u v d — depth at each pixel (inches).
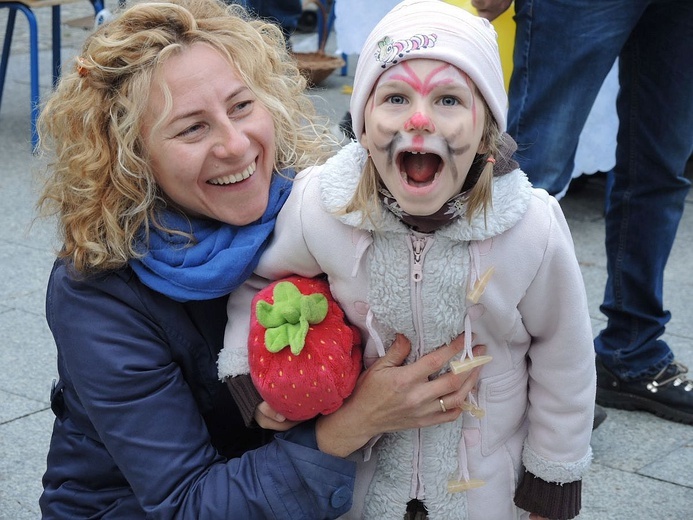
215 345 69.2
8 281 151.7
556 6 97.4
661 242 113.9
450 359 62.9
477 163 58.4
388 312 62.1
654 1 103.1
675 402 116.1
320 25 267.6
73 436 70.9
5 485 102.3
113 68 62.6
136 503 69.3
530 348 66.1
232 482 64.5
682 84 107.9
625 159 114.2
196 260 64.6
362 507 68.7
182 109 62.0
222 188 64.3
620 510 99.9
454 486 65.3
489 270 59.2
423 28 55.1
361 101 57.8
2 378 124.1
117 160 63.3
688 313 143.3
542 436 66.3
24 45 300.2
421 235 59.8
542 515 67.6
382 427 63.1
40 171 73.4
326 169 63.6
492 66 56.5
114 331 64.9
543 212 60.5
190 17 63.6
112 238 63.8
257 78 66.6
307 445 65.2
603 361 120.0
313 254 63.8
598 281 155.1
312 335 61.7
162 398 65.2
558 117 100.6
